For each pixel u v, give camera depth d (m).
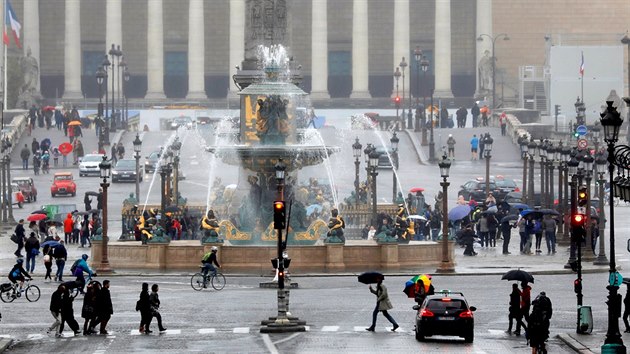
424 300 118.19
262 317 131.12
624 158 116.19
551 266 173.00
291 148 170.38
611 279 110.25
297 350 112.56
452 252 172.88
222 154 172.25
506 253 189.38
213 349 113.44
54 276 165.00
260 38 194.50
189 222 198.75
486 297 144.62
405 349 113.00
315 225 172.25
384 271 166.38
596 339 117.75
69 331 126.00
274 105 174.12
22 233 182.50
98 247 169.62
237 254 168.12
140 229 185.12
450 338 119.75
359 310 135.75
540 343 107.69
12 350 114.50
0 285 145.62
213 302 141.38
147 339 119.31
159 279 161.12
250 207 172.25
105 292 122.81
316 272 165.38
